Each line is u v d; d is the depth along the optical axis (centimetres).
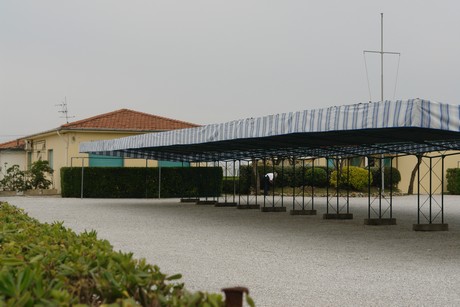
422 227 1291
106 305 225
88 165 2756
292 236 1171
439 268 788
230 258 869
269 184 2933
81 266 293
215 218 1588
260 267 788
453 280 699
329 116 1009
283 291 627
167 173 2584
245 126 1260
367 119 928
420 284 673
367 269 778
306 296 602
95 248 355
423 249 986
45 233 455
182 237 1142
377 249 984
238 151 1977
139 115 3058
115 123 2858
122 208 1933
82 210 1828
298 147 1697
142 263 303
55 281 274
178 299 244
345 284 670
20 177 2812
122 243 1043
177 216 1642
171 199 2525
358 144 1408
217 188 2597
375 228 1344
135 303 238
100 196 2522
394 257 891
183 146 1795
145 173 2559
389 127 890
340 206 2098
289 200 2467
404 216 1692
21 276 241
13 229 488
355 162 3338
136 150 2127
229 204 2117
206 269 770
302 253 928
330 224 1438
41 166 2797
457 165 3331
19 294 233
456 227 1372
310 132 1066
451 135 1159
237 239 1114
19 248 360
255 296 601
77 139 2731
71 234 437
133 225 1372
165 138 1620
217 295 233
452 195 3086
